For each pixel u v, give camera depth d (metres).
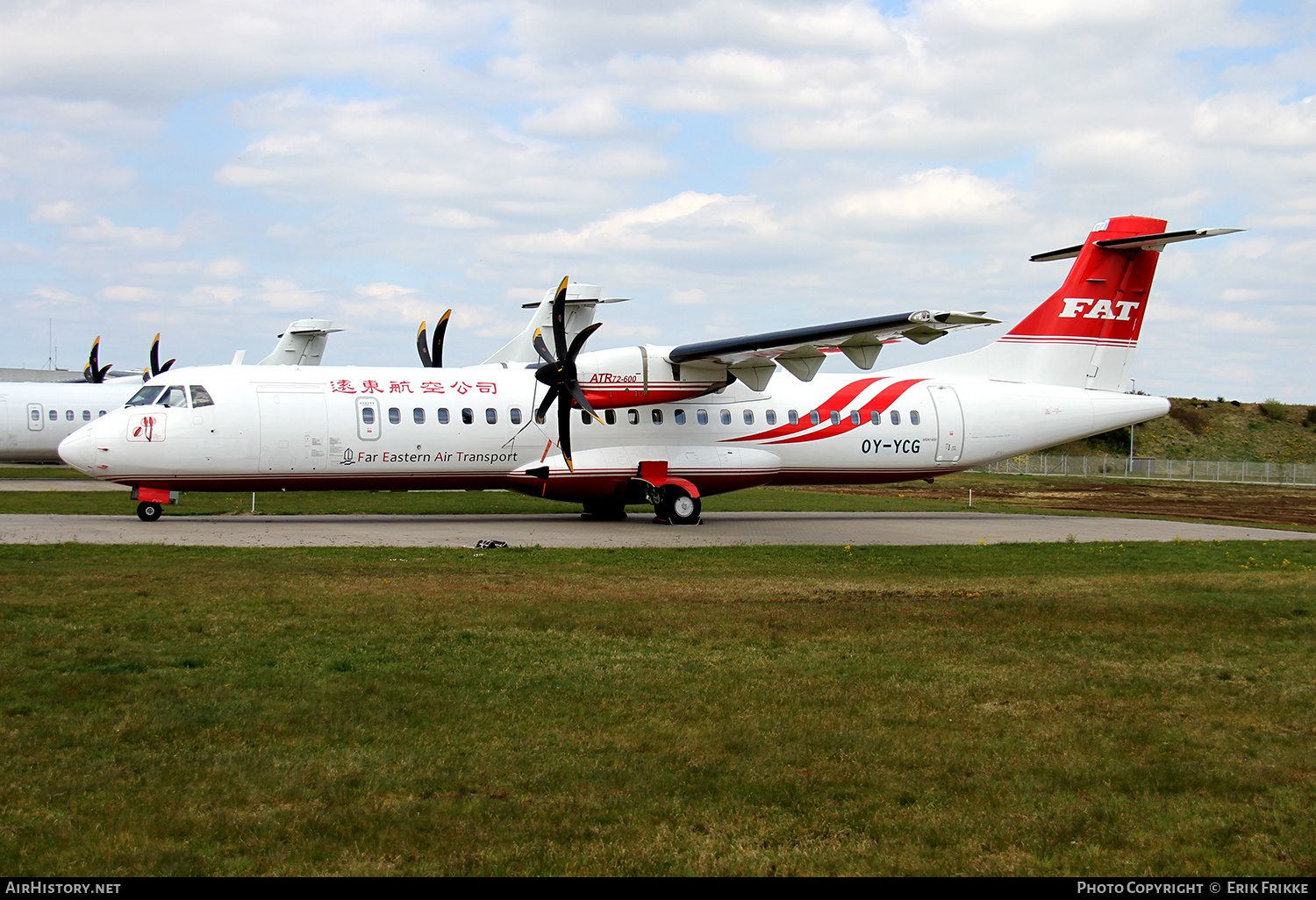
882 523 25.55
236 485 21.00
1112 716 7.48
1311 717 7.50
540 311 35.47
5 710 7.04
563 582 13.59
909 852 5.14
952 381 25.95
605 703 7.62
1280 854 5.13
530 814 5.51
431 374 22.61
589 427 22.83
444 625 10.18
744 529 22.81
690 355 21.70
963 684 8.33
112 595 11.35
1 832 5.11
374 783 5.88
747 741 6.78
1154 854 5.13
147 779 5.85
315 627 9.94
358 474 21.52
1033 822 5.52
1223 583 14.24
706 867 4.92
